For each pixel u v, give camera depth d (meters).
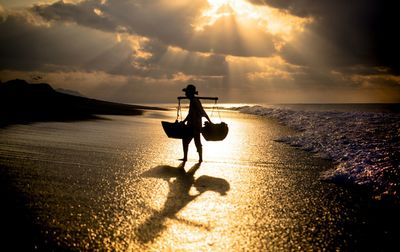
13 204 4.40
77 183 5.56
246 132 14.50
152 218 4.18
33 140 9.40
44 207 4.35
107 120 16.97
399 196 5.19
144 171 6.70
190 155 8.77
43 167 6.49
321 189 5.70
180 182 5.97
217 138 8.23
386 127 13.35
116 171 6.55
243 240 3.65
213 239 3.65
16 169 6.21
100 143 9.71
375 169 6.62
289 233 3.85
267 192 5.48
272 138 12.38
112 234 3.66
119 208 4.48
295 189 5.68
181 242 3.55
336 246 3.54
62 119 15.38
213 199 5.04
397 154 7.91
